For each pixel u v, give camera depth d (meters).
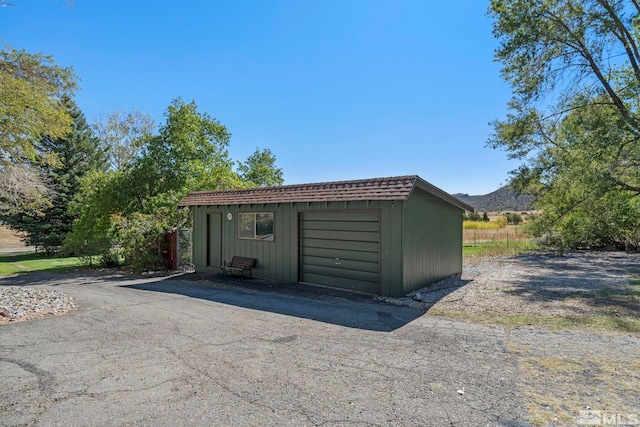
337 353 4.62
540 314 6.71
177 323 6.12
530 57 12.38
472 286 9.84
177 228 14.60
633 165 11.73
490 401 3.30
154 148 18.27
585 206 13.76
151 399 3.33
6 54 9.64
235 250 12.43
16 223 23.30
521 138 17.08
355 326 5.96
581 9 11.92
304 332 5.59
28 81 10.01
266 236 11.43
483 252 19.42
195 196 13.88
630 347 4.81
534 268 13.71
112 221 16.67
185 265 14.63
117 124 30.94
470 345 4.96
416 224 9.29
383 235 8.80
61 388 3.56
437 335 5.45
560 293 8.65
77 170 24.70
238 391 3.50
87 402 3.27
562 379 3.80
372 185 9.05
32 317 6.57
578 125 12.70
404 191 8.23
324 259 10.07
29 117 9.88
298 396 3.39
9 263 19.58
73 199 22.34
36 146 11.36
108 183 17.30
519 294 8.61
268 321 6.28
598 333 5.48
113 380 3.76
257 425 2.88
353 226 9.42
